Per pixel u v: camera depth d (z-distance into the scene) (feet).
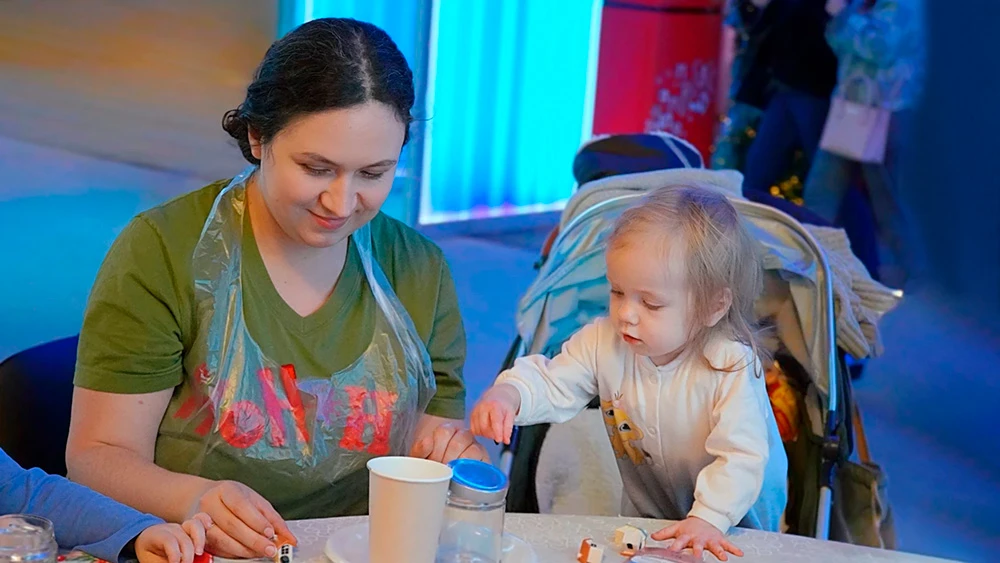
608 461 6.59
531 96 17.47
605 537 4.09
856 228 14.12
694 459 4.81
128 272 4.29
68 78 10.91
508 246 17.28
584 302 6.33
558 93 17.87
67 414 4.96
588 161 7.79
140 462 4.21
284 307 4.51
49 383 4.90
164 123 11.37
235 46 11.53
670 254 4.32
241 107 4.26
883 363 13.75
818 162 13.71
